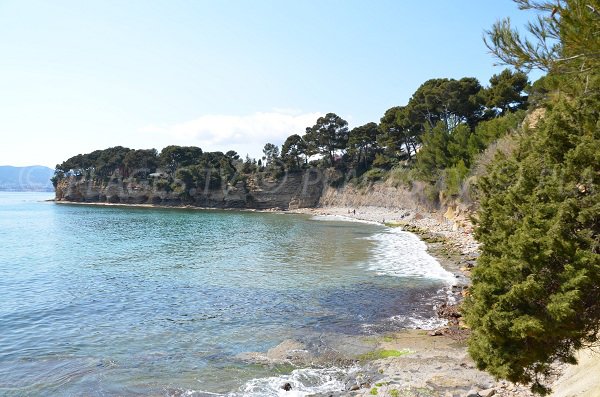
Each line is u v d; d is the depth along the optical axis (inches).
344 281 1140.5
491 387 495.2
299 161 5344.5
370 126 4601.4
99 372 581.0
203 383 549.3
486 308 382.3
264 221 3459.6
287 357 631.2
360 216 3853.3
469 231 1964.8
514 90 2751.0
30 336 721.6
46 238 2224.4
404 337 705.6
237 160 6195.9
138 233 2491.4
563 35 270.2
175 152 5821.9
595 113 413.1
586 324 362.3
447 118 3314.5
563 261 354.3
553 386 462.0
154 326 775.7
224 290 1048.8
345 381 551.2
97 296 991.6
